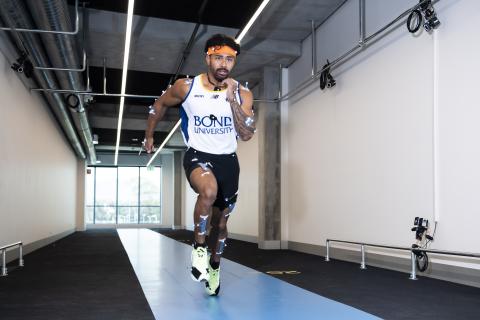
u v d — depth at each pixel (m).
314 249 7.86
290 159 9.12
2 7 5.31
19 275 5.22
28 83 8.23
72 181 16.97
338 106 7.12
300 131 8.66
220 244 3.41
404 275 5.09
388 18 5.84
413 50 5.30
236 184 3.16
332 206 7.25
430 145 4.97
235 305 3.36
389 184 5.71
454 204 4.59
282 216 9.18
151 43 8.12
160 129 16.03
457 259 4.54
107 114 13.98
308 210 8.19
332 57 7.42
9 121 6.82
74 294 3.93
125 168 24.69
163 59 9.02
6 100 6.64
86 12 7.46
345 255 6.79
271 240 9.09
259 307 3.29
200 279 2.90
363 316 3.02
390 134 5.72
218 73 2.89
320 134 7.76
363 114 6.38
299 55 8.75
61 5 5.52
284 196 9.23
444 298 3.68
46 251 8.78
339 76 7.10
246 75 10.05
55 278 4.95
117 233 16.84
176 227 22.31
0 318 3.02
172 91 3.04
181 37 7.96
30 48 6.77
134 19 7.73
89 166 24.30
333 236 7.18
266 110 9.30
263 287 4.20
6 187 6.67
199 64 9.35
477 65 4.34
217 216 3.30
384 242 5.79
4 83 6.52
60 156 13.30
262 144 9.38
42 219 10.02
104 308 3.32
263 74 9.42
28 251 8.30
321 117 7.74
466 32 4.48
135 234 15.90
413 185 5.25
